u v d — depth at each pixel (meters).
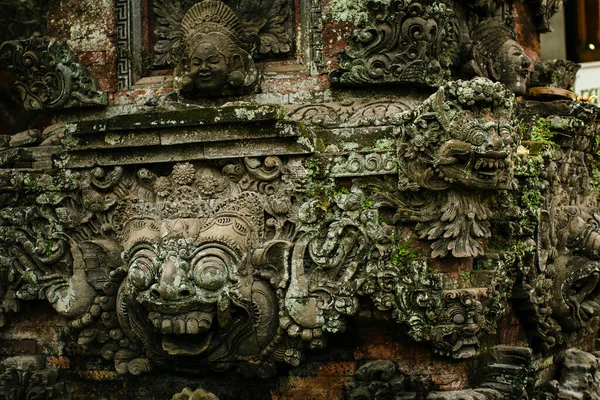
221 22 9.30
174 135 8.88
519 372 8.98
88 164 9.30
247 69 9.35
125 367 9.41
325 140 8.81
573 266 10.26
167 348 8.98
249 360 9.03
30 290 9.65
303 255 8.70
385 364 8.73
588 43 15.05
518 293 9.57
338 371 8.97
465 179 8.26
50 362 9.92
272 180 8.80
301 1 9.45
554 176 9.98
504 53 10.15
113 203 9.28
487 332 8.88
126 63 9.84
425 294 8.45
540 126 10.21
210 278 8.63
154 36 9.88
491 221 8.90
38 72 9.92
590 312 10.41
